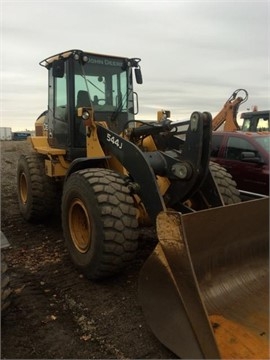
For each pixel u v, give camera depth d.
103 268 3.62
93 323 3.08
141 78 5.43
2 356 2.67
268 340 2.65
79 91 4.98
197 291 2.49
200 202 4.04
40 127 6.85
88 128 4.50
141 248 4.68
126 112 5.29
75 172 4.05
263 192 6.02
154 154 3.89
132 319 3.12
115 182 3.74
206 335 2.44
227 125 9.55
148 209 3.65
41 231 5.75
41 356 2.68
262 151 6.16
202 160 3.56
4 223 6.24
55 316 3.21
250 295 3.16
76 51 4.85
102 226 3.54
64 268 4.23
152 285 2.78
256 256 3.44
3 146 16.02
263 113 9.18
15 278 3.98
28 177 5.88
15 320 3.14
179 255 2.58
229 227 3.15
